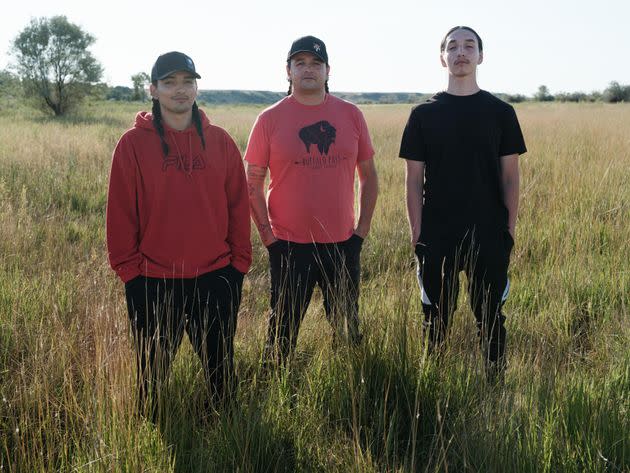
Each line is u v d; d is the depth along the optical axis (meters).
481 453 2.52
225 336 3.01
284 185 3.39
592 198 6.57
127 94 74.19
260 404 2.86
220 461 2.57
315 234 3.38
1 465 2.41
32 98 35.84
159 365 2.69
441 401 2.83
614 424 2.61
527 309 4.21
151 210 2.85
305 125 3.33
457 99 3.27
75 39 35.91
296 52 3.20
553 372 2.95
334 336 3.25
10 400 2.88
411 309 3.66
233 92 159.50
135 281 2.91
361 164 3.61
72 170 9.85
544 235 5.67
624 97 63.22
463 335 3.28
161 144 2.82
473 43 3.20
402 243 5.84
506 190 3.37
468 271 3.38
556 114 27.11
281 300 3.38
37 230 6.11
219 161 2.93
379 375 3.00
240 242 3.09
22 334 3.57
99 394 2.55
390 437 2.63
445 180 3.29
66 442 2.59
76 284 4.33
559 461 2.49
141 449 2.48
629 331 3.65
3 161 10.27
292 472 2.61
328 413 2.87
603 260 5.01
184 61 2.71
